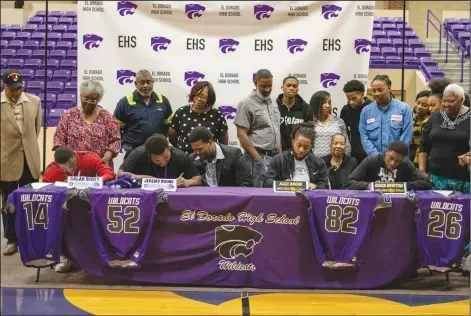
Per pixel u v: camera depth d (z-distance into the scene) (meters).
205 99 5.65
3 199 5.98
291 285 4.72
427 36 15.05
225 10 6.29
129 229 4.62
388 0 15.98
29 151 5.95
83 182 4.82
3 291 4.67
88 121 5.55
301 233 4.68
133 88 6.33
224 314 4.14
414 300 4.52
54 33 13.83
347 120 5.98
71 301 4.43
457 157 5.25
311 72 6.32
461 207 4.59
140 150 5.11
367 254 4.71
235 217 4.68
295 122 5.87
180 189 4.86
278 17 6.29
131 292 4.66
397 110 5.64
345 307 4.33
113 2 6.25
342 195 4.59
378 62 12.06
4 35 13.73
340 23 6.29
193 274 4.74
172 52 6.32
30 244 4.67
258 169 5.71
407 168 5.00
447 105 5.20
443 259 4.62
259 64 6.33
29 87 11.64
